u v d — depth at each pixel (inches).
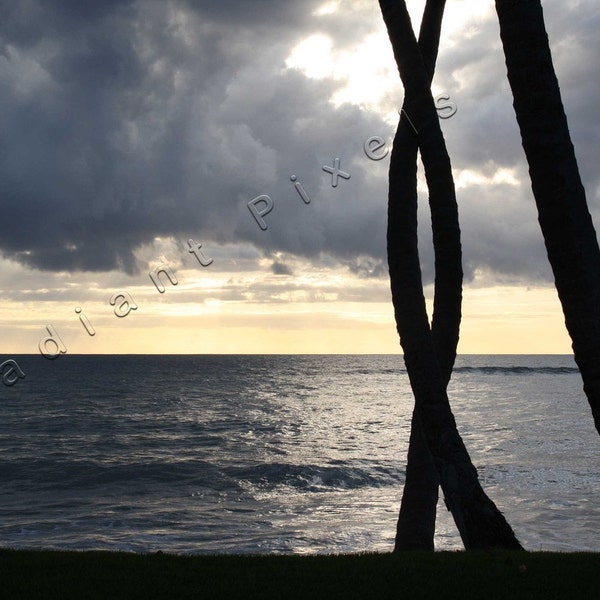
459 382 4163.4
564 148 314.3
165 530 732.7
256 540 687.1
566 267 311.4
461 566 327.9
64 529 739.4
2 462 1213.1
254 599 284.4
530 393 3139.8
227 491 969.5
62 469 1143.6
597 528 719.1
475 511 369.4
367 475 1074.7
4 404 2425.0
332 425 1833.2
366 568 328.2
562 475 1035.3
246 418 2004.2
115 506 868.6
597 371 307.0
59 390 3201.3
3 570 324.2
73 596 284.8
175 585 301.1
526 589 296.2
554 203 313.0
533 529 716.7
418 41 447.8
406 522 413.4
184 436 1603.1
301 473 1088.2
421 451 417.1
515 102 322.0
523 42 318.3
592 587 297.7
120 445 1451.8
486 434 1581.0
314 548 657.0
